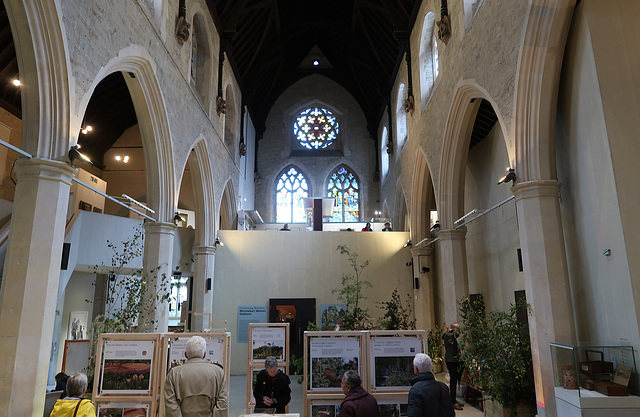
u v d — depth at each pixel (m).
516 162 6.30
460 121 9.34
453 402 7.46
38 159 5.29
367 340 4.27
